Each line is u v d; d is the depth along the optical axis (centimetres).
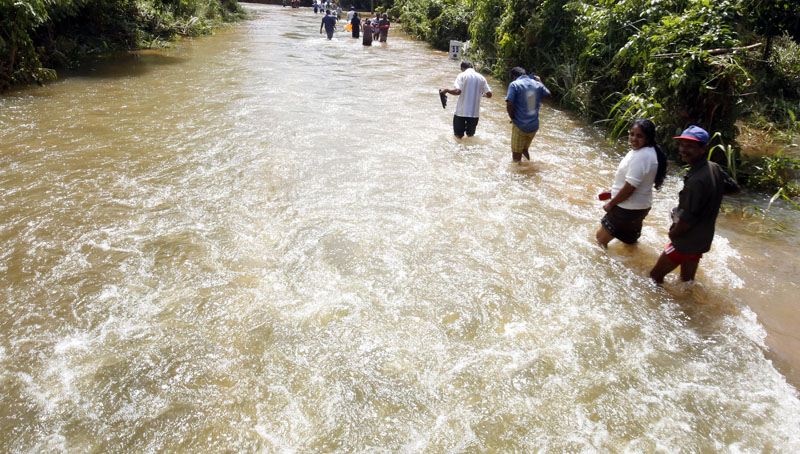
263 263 452
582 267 472
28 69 1068
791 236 561
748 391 330
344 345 356
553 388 325
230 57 1619
